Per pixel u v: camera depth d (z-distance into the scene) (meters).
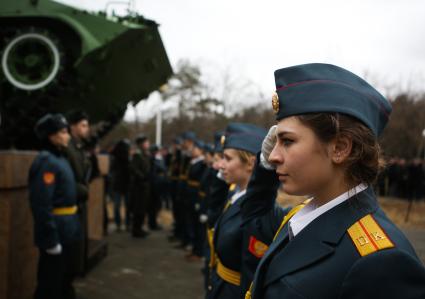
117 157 9.39
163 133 34.00
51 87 5.62
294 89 1.14
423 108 26.02
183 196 7.99
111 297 4.91
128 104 8.43
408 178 16.16
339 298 1.00
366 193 1.15
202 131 28.53
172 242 8.38
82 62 5.62
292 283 1.09
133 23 6.68
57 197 3.72
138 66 7.46
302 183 1.15
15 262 4.08
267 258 1.24
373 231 1.03
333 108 1.08
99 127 8.34
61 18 5.83
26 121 5.93
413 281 0.93
